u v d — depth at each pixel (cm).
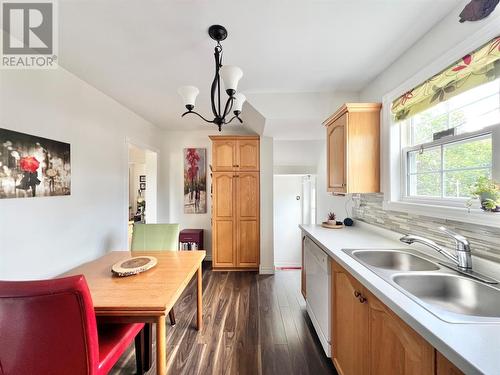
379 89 212
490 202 109
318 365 168
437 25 147
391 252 160
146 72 207
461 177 139
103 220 253
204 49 173
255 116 280
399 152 190
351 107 196
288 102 253
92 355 99
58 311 93
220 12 136
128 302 117
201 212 425
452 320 75
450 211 135
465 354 60
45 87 179
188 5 131
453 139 142
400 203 178
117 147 281
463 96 137
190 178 424
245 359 173
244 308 248
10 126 153
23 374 95
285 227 432
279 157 404
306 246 234
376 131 199
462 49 127
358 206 258
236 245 362
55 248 187
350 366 132
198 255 202
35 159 169
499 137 112
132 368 168
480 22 118
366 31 154
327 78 221
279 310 244
